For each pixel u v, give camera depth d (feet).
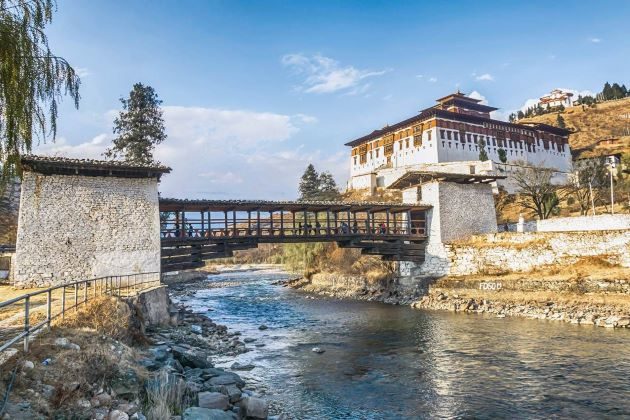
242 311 117.08
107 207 86.84
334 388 52.01
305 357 66.33
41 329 38.45
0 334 37.65
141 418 28.89
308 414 44.06
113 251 85.92
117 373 35.35
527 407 45.60
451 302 114.11
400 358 65.41
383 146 289.74
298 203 116.88
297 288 180.96
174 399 34.73
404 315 104.94
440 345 72.95
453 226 138.10
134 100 174.29
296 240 117.50
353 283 160.76
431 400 48.03
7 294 68.95
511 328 84.79
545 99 602.03
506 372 57.31
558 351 66.54
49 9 31.27
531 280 109.19
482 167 231.91
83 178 85.76
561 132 308.19
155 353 47.80
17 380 27.96
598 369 57.26
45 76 30.99
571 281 102.94
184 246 102.53
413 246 138.62
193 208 105.70
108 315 48.26
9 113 28.94
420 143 258.16
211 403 36.45
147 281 87.51
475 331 83.05
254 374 57.21
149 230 89.35
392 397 49.01
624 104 517.55
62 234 82.99
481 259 127.03
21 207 81.25
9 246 111.65
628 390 49.60
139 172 90.02
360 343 75.87
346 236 126.21
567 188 223.10
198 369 48.55
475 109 325.21
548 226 142.51
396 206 132.87
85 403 29.09
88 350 35.65
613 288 96.58
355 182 273.54
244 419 37.70
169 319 77.41
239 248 109.19
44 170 83.30
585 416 43.11
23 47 29.48
